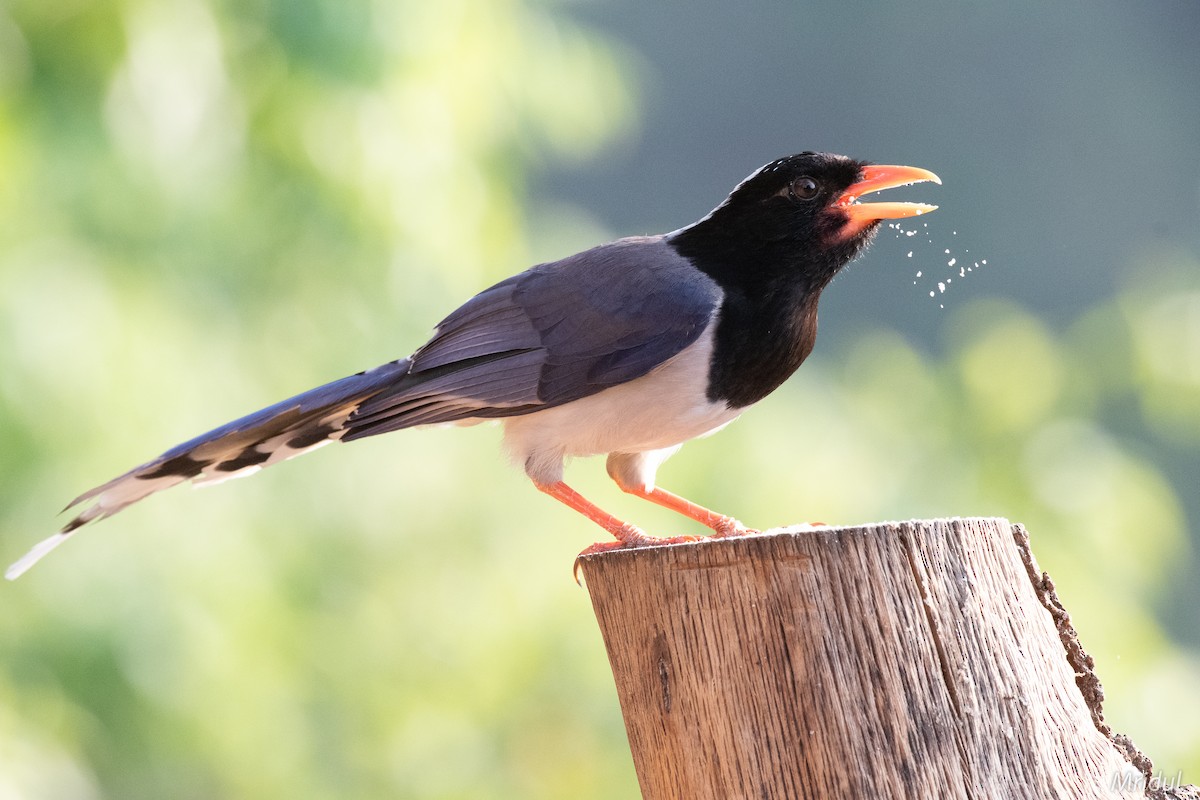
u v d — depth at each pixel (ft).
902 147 109.60
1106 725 21.52
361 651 43.16
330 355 42.75
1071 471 47.85
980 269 103.30
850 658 19.29
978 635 19.61
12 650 34.53
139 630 35.45
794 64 110.42
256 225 41.78
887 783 18.97
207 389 38.50
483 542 44.88
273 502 41.11
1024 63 110.11
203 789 39.60
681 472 43.62
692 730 19.94
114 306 35.99
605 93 47.55
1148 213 107.45
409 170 42.96
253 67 41.06
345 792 42.88
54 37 36.68
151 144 37.73
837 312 89.51
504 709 44.80
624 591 20.61
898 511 46.26
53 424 34.30
